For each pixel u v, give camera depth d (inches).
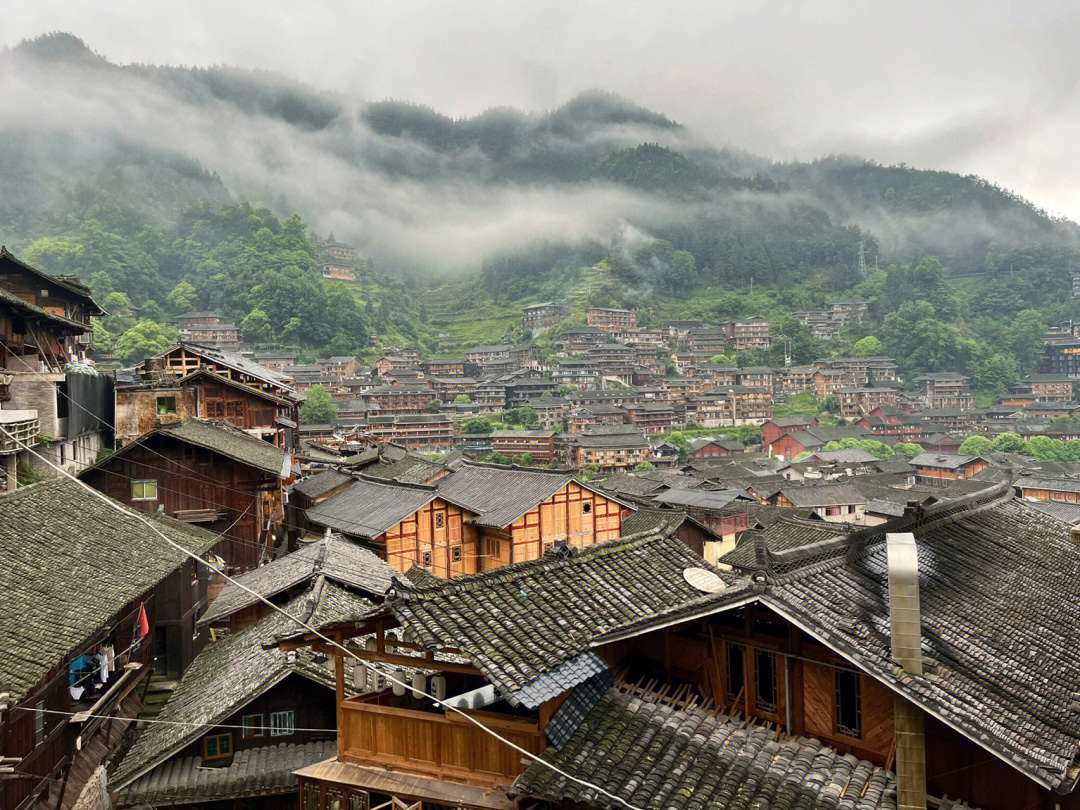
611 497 1801.2
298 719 728.3
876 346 7815.0
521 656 462.3
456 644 454.9
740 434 5836.6
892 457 5064.0
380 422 5083.7
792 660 467.2
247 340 6899.6
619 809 407.5
